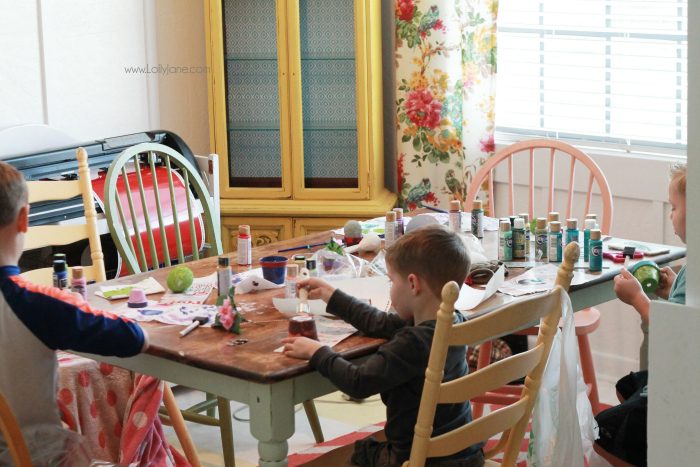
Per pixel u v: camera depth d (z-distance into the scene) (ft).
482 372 6.04
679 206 7.64
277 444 6.21
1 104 11.67
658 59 11.90
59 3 12.08
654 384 4.75
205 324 7.04
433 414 5.95
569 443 6.89
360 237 9.30
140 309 7.41
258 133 13.37
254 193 13.38
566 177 12.39
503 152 11.05
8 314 6.24
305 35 13.05
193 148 13.98
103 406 7.84
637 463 7.48
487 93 12.61
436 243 6.36
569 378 6.77
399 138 13.44
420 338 6.18
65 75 12.26
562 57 12.59
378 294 7.59
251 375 6.05
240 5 13.09
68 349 6.40
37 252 11.10
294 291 7.45
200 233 11.50
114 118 12.89
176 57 13.53
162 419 9.37
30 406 6.40
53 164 10.80
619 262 8.66
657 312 4.69
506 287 7.89
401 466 6.35
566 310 6.61
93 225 8.90
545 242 8.77
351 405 11.30
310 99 13.20
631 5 11.97
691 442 4.64
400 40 13.14
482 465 6.61
